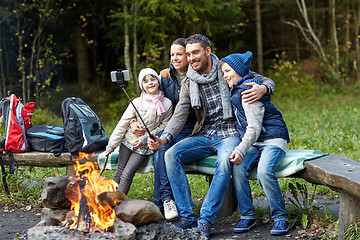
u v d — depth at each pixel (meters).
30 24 13.02
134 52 12.55
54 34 14.88
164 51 12.97
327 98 15.54
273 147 3.62
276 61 20.45
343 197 3.22
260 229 3.71
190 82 3.91
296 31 20.94
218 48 17.17
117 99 13.64
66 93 13.39
